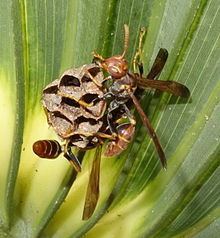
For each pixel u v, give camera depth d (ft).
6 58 0.80
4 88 0.81
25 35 0.79
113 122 0.79
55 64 0.79
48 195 0.80
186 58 0.76
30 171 0.81
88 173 0.81
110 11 0.75
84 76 0.76
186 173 0.79
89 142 0.78
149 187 0.81
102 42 0.76
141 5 0.76
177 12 0.76
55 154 0.77
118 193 0.80
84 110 0.76
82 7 0.76
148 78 0.77
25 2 0.78
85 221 0.80
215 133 0.76
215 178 0.78
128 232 0.82
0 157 0.80
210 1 0.73
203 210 0.81
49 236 0.82
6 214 0.81
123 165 0.80
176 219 0.81
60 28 0.78
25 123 0.81
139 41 0.77
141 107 0.80
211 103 0.76
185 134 0.78
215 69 0.76
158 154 0.77
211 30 0.74
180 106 0.78
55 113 0.77
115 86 0.78
